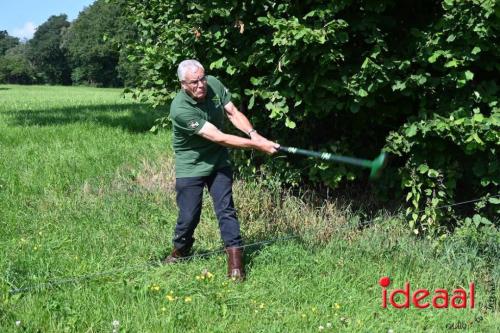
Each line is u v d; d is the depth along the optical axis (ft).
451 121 16.61
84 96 94.84
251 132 15.90
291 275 15.74
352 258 16.96
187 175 15.81
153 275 15.84
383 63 17.26
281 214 19.74
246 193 20.54
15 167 26.94
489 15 15.33
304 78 17.90
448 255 16.83
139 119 44.47
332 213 19.65
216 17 19.79
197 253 17.34
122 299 14.33
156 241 18.47
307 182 21.84
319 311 13.99
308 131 20.84
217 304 14.21
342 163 19.19
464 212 19.26
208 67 20.58
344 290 14.99
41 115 48.96
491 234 17.17
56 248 17.79
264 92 18.67
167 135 36.58
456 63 16.15
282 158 20.75
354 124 19.52
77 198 22.34
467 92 17.29
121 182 24.31
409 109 18.53
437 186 18.43
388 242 17.75
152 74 22.33
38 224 19.84
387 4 17.46
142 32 23.07
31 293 14.61
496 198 17.54
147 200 22.06
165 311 13.70
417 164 17.95
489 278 16.12
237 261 15.60
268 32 19.38
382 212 19.80
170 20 21.47
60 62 351.46
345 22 16.37
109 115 48.29
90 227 19.48
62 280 15.40
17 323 12.82
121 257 17.12
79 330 13.02
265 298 14.60
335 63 17.87
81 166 27.04
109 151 30.78
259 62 18.86
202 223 19.47
